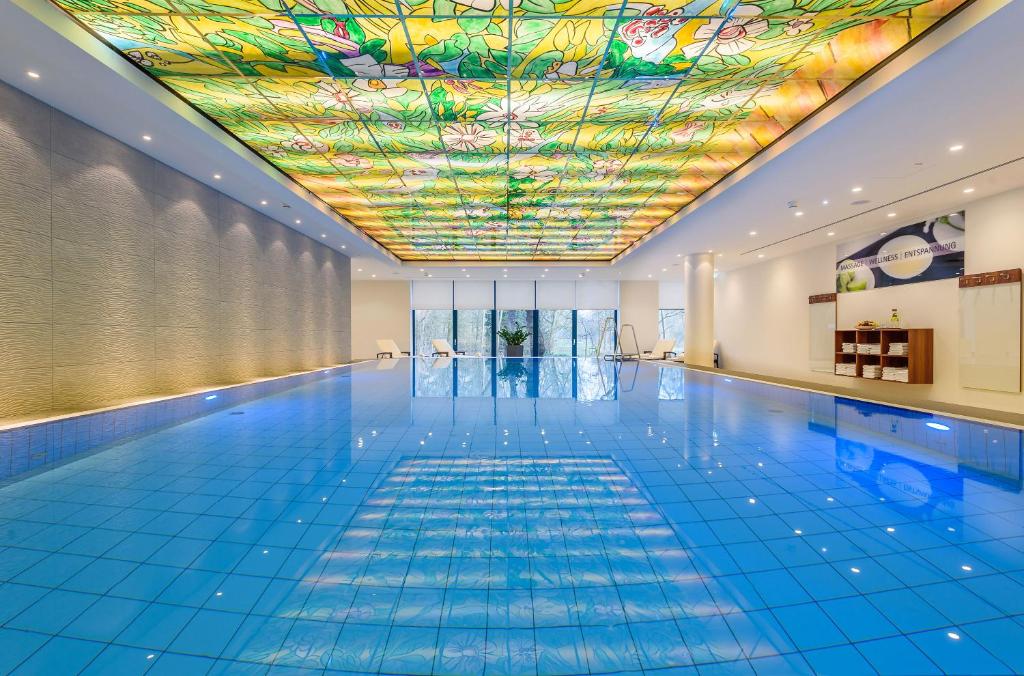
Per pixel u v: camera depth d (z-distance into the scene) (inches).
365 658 68.9
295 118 252.5
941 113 203.2
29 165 212.7
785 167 267.0
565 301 847.7
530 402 301.0
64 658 68.3
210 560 95.5
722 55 193.5
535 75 210.2
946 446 184.9
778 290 558.3
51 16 164.2
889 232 400.8
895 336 389.1
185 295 318.3
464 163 316.5
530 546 101.6
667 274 748.0
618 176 335.9
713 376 467.2
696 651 70.7
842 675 65.7
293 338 466.6
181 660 68.2
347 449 179.9
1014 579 88.7
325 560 95.9
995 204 312.0
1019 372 293.7
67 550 99.2
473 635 73.8
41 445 179.3
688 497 129.6
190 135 250.2
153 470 152.9
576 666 67.8
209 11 168.7
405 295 836.6
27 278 212.8
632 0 161.5
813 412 261.7
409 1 162.9
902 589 85.8
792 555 97.7
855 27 173.6
